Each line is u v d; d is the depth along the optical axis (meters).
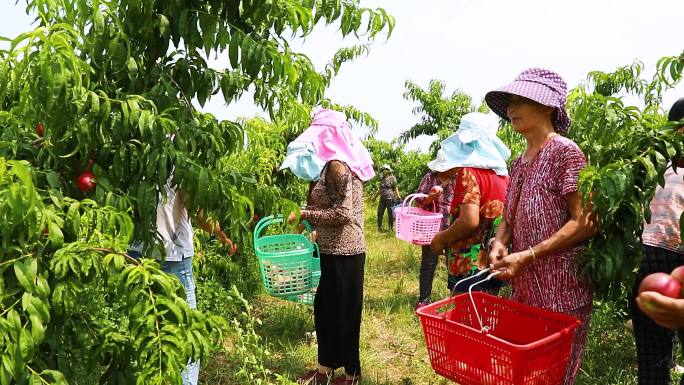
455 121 11.48
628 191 1.99
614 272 2.23
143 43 2.05
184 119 2.03
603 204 2.09
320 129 3.64
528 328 2.50
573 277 2.41
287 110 2.56
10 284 1.47
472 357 2.24
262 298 5.84
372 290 6.46
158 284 1.65
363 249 3.68
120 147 1.83
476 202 3.28
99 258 1.56
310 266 3.68
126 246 1.68
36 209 1.43
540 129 2.55
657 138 2.04
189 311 1.61
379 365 4.17
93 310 2.13
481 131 3.48
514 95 2.56
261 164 5.34
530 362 2.10
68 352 1.83
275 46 2.22
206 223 3.06
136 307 1.54
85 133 1.70
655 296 1.53
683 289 1.58
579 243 2.45
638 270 2.99
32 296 1.40
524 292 2.56
